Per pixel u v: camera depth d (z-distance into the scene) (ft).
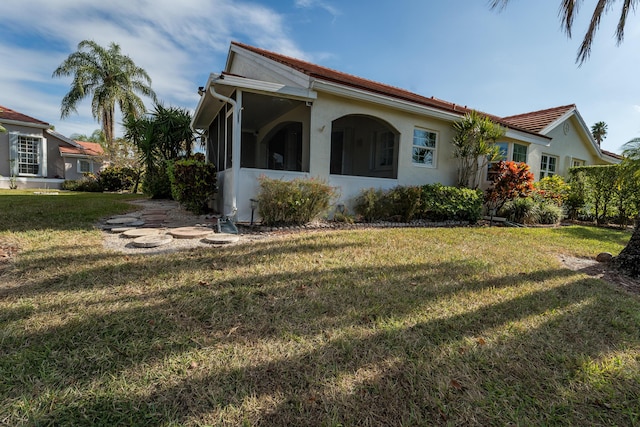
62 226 18.70
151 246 15.08
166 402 5.49
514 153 37.73
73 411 5.21
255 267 12.48
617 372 6.82
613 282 13.00
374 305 9.50
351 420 5.29
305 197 22.62
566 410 5.73
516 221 31.58
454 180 33.22
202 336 7.49
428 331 8.13
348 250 15.76
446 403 5.76
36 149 69.36
